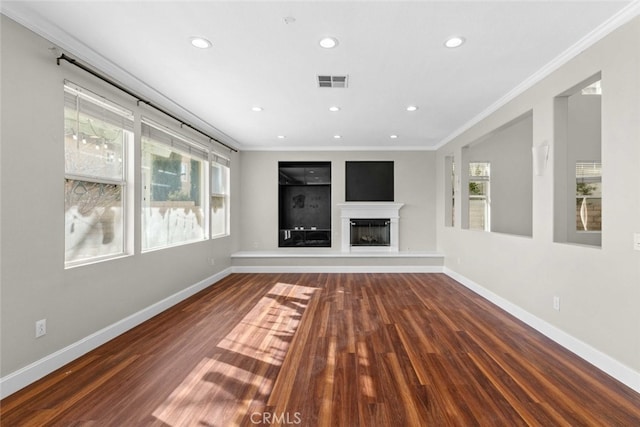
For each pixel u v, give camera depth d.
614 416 1.88
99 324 2.90
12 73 2.16
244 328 3.32
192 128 4.62
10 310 2.13
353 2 2.12
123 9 2.18
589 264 2.57
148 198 3.82
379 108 4.26
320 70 3.12
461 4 2.14
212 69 3.09
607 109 2.39
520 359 2.60
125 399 2.05
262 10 2.20
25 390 2.15
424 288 5.03
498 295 4.08
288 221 6.92
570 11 2.21
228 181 6.24
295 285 5.24
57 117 2.49
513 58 2.88
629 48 2.20
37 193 2.33
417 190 6.77
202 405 1.99
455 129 5.33
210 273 5.34
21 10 2.15
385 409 1.95
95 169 2.98
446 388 2.18
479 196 6.40
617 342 2.30
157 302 3.82
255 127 5.21
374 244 6.88
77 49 2.61
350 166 6.81
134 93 3.40
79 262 2.79
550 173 3.06
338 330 3.26
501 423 1.82
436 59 2.90
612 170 2.34
